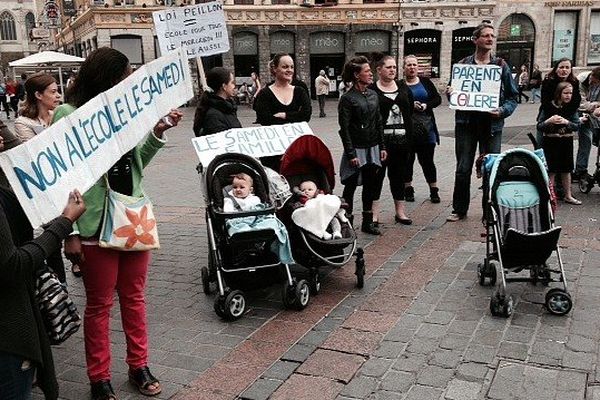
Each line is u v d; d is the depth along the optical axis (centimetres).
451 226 733
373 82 748
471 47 3781
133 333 384
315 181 578
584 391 366
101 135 324
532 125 1827
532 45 3825
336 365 409
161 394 381
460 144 741
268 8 3631
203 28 733
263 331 467
